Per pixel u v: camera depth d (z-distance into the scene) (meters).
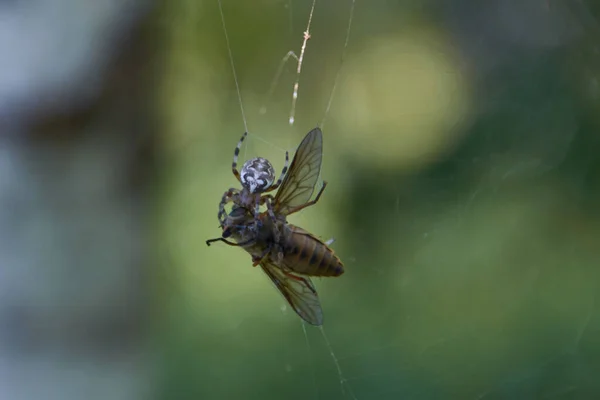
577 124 0.46
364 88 0.51
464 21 0.48
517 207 0.46
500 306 0.45
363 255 0.47
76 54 0.43
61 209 0.43
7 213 0.42
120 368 0.43
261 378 0.44
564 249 0.46
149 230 0.43
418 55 0.50
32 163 0.42
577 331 0.44
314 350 0.44
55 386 0.42
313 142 0.39
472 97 0.47
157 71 0.43
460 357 0.44
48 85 0.42
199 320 0.45
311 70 0.52
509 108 0.47
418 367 0.44
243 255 0.47
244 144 0.51
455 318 0.45
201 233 0.48
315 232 0.47
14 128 0.42
